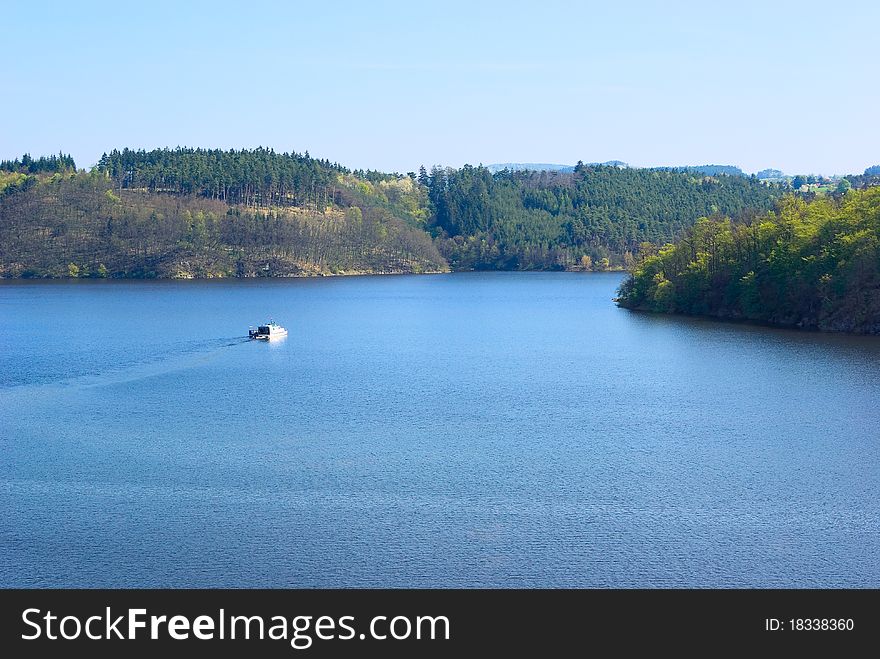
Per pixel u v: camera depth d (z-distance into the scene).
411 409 95.88
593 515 61.81
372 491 66.75
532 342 158.88
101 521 60.78
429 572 53.41
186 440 81.88
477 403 99.06
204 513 62.25
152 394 105.50
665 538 57.94
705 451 77.12
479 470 71.94
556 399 101.00
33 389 108.88
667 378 114.06
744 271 191.12
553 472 71.31
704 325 176.75
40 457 76.19
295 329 186.00
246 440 81.88
